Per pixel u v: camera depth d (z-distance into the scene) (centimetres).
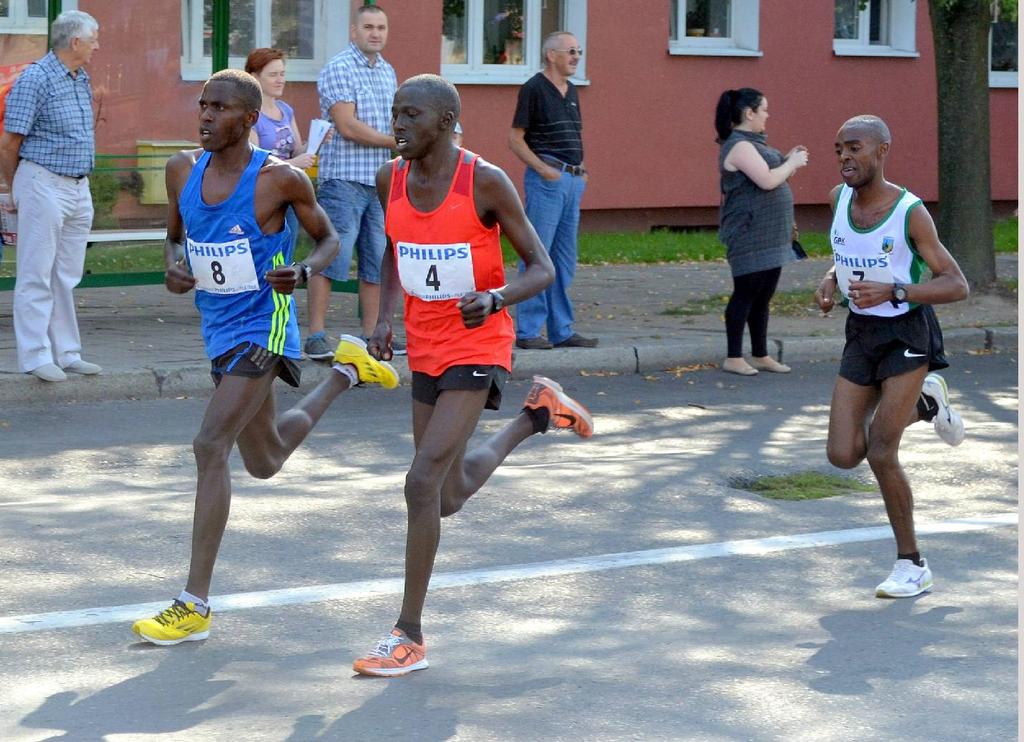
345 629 658
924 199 2783
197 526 637
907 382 707
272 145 1339
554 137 1329
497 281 614
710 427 1123
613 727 552
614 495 902
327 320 1507
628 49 2459
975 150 1738
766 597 713
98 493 891
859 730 553
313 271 636
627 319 1573
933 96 2758
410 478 599
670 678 604
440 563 757
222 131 625
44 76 1116
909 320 706
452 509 663
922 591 721
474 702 575
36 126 1123
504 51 2434
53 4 1462
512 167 2408
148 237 1533
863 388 724
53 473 939
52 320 1162
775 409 1202
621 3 2444
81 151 1136
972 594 723
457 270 600
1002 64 2836
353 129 1298
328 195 1306
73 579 718
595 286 1839
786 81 2608
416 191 602
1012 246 2389
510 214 599
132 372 1185
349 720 555
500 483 926
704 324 1548
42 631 645
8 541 778
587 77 2434
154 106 1530
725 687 595
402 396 1226
